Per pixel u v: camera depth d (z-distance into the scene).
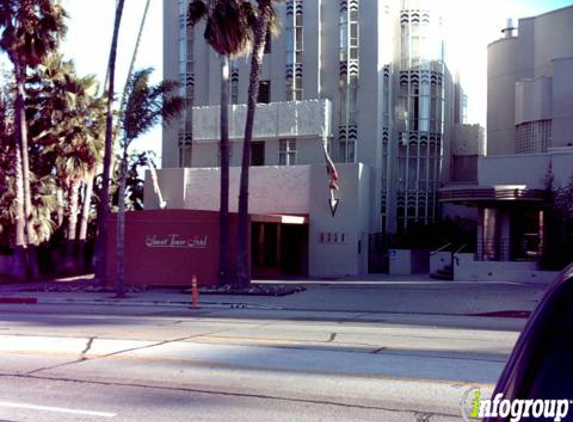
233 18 24.73
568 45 38.94
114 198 48.84
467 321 16.88
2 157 36.94
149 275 28.98
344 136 38.38
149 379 9.02
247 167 26.16
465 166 43.53
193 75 42.31
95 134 36.28
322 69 39.22
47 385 8.71
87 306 22.52
